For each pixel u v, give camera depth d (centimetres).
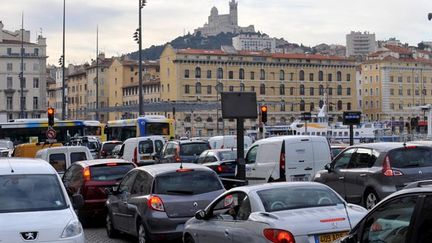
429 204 632
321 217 981
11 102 14812
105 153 5034
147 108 8544
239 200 1096
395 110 15712
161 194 1429
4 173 1203
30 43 14975
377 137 7244
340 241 747
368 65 16138
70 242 1045
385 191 1622
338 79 14525
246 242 1007
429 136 6612
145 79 15525
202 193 1445
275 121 13900
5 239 1020
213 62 13588
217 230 1102
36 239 1030
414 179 1617
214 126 13450
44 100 15038
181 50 13525
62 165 2488
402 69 15862
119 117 16012
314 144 2247
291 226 957
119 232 1681
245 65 13812
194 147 3369
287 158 2206
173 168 1489
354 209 1051
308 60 14262
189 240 1226
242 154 2252
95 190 1886
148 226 1414
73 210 1153
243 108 2233
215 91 13575
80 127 6359
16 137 6200
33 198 1154
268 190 1080
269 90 13950
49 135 4294
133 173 1605
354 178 1738
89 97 17250
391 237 671
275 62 14012
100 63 16775
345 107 14538
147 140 3812
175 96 13438
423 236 628
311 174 2222
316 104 14300
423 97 16012
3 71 14762
